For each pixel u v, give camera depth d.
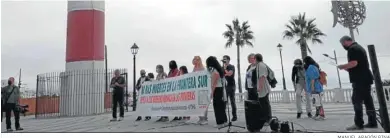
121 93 10.07
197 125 7.39
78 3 16.30
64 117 14.30
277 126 5.59
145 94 9.88
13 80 8.82
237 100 23.83
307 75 7.59
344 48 5.97
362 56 5.54
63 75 16.03
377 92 4.43
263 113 5.84
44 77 16.38
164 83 9.09
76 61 15.90
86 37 16.02
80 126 8.85
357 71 5.57
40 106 16.98
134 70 18.25
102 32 16.72
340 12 11.39
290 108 12.83
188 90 8.01
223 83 6.96
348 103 15.06
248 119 5.82
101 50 16.48
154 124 8.19
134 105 17.53
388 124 4.35
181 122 8.25
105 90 17.34
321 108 7.35
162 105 9.02
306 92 8.01
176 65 9.21
